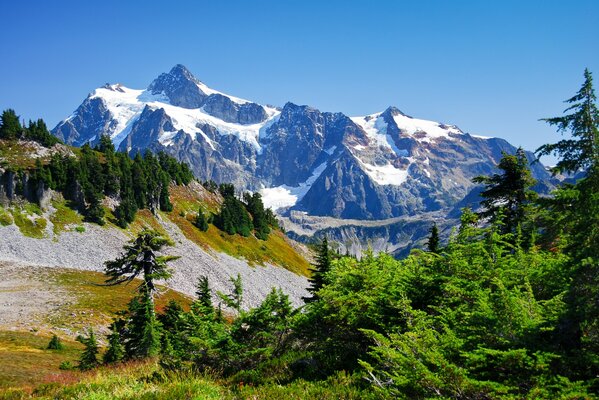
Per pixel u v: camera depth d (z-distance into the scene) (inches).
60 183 3203.7
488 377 269.1
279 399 358.0
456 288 365.1
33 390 521.3
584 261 267.7
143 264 1269.7
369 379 343.9
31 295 2028.8
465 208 478.9
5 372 1013.8
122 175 3764.8
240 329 515.5
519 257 407.8
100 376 524.7
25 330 1601.9
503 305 299.4
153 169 4505.4
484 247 427.8
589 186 294.7
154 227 3735.2
